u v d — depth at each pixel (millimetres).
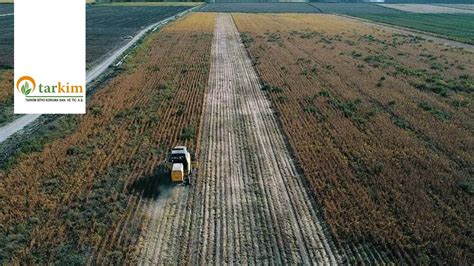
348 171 26719
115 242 20406
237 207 23516
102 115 36562
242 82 48281
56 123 34469
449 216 22250
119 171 26844
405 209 22672
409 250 19891
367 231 21203
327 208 22938
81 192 24234
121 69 53906
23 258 19125
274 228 21734
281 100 40844
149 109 38094
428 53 64062
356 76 49312
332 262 19391
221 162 28641
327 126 34125
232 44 72812
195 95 42719
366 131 32906
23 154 28562
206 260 19484
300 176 26750
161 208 23359
